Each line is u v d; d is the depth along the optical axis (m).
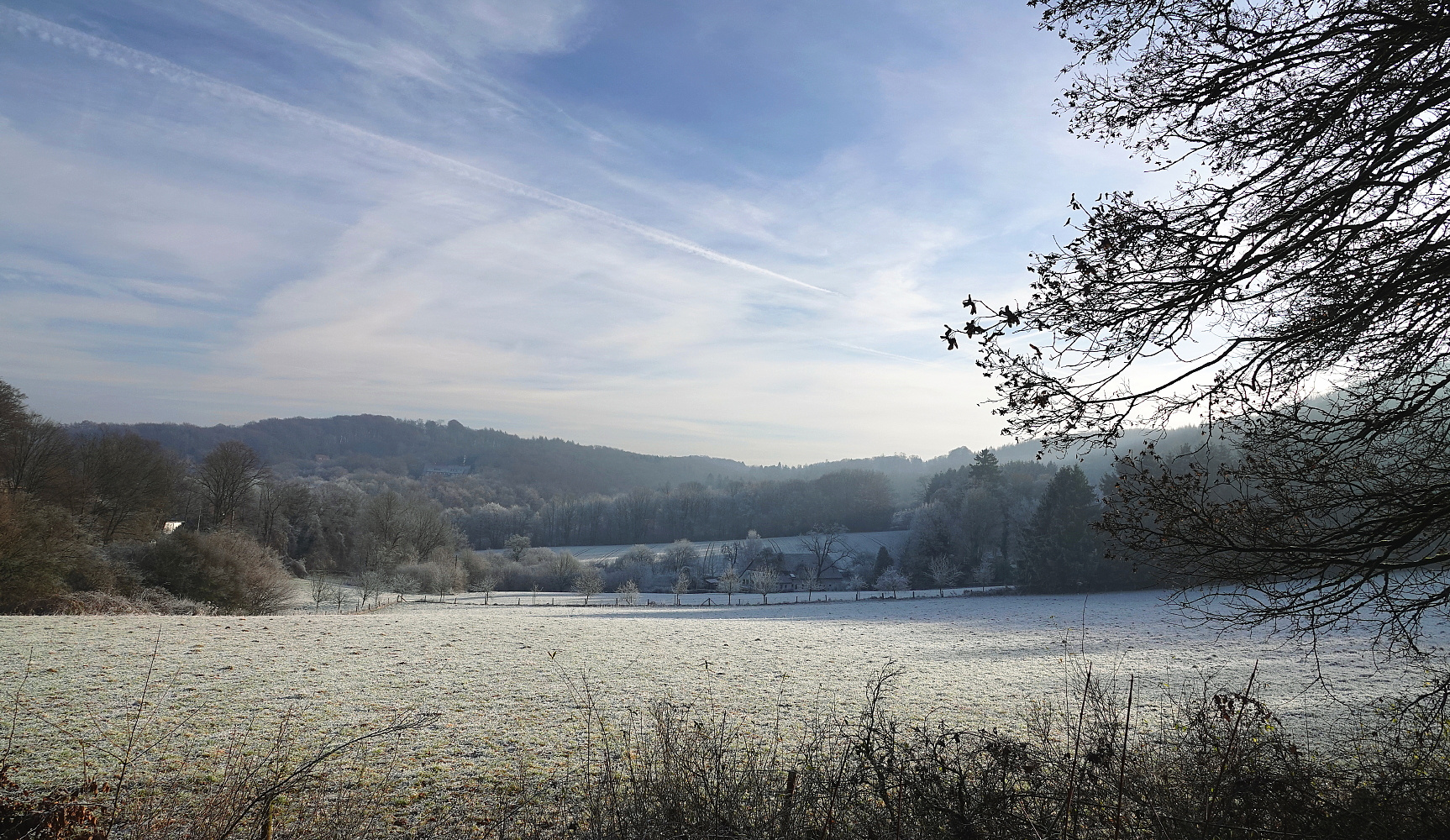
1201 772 6.08
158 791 10.23
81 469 54.47
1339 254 5.20
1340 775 6.43
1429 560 5.35
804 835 5.91
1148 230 5.27
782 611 55.00
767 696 18.59
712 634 33.00
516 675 20.88
